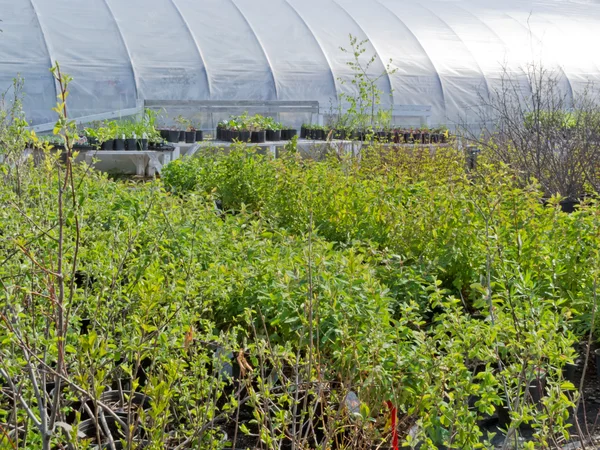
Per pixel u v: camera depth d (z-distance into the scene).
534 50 20.28
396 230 5.92
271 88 17.22
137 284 3.49
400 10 20.67
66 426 2.30
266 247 4.92
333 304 3.51
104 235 4.25
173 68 16.50
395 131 14.74
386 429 3.14
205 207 5.82
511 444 3.61
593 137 9.30
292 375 3.69
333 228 6.70
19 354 2.83
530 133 9.48
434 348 3.12
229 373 4.10
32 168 4.79
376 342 3.21
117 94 15.94
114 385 4.06
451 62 19.14
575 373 5.02
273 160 9.04
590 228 5.18
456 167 9.00
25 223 3.52
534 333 2.94
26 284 3.12
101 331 3.23
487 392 2.97
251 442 3.80
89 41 16.19
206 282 3.95
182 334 3.11
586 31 21.72
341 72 17.92
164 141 14.20
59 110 2.32
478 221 5.36
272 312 4.09
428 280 4.99
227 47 17.36
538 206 5.46
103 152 13.42
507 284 4.00
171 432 3.28
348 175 8.01
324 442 2.90
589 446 3.47
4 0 16.38
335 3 20.22
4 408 3.12
